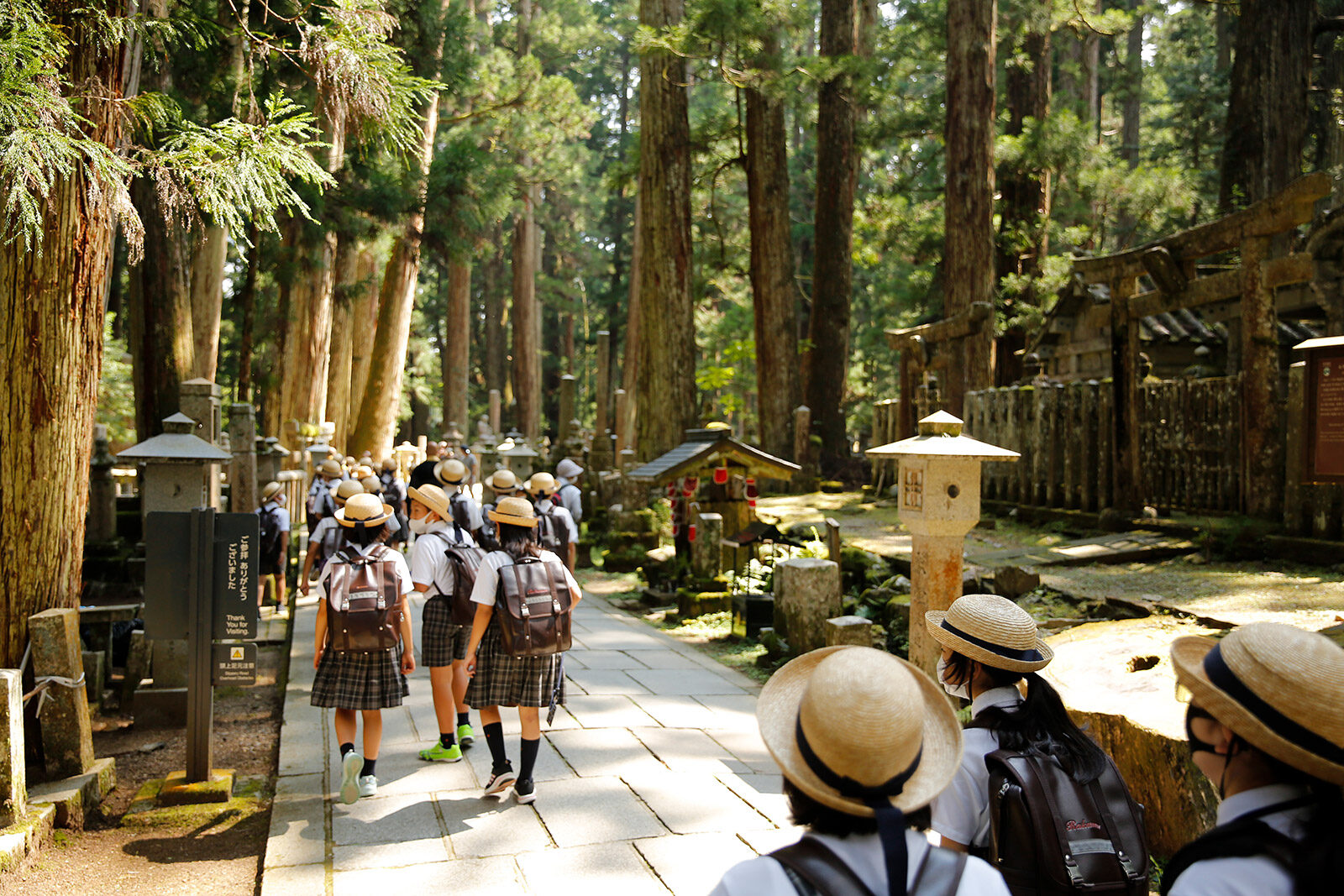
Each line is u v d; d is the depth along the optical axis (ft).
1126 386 36.99
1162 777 12.88
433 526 18.98
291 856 14.30
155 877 14.55
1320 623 19.57
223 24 46.65
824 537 41.37
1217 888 4.69
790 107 71.77
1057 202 80.74
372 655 16.55
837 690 4.87
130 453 24.67
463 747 19.35
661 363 65.16
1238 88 54.49
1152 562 30.73
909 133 80.94
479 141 115.44
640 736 20.29
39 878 14.34
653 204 65.21
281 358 74.64
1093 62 107.14
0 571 17.20
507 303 197.36
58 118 15.96
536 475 30.76
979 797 7.45
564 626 16.12
